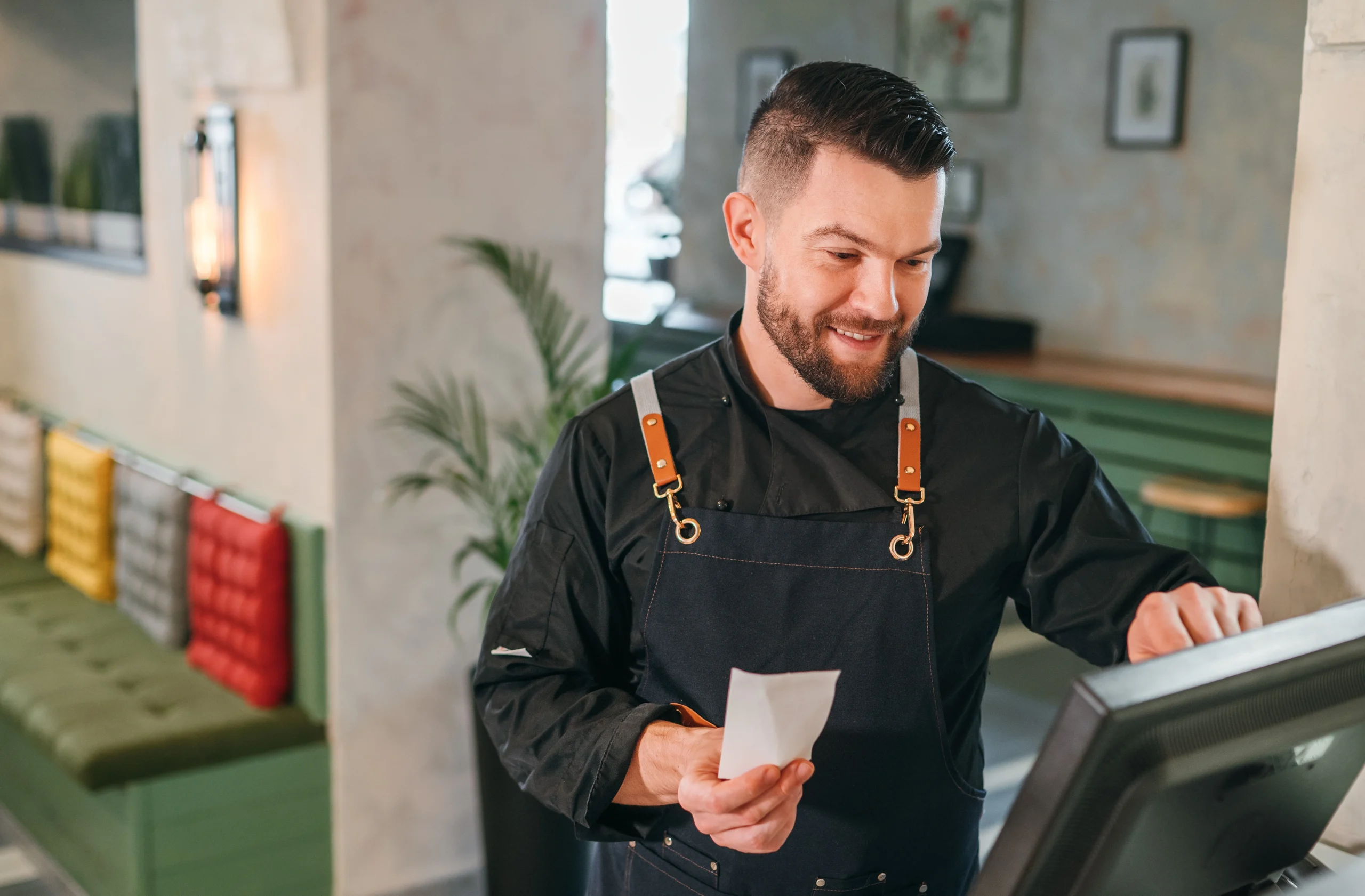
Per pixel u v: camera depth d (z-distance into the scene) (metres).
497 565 3.09
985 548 1.34
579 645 1.43
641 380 1.46
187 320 3.58
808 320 1.25
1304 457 1.33
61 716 3.02
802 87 1.25
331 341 2.91
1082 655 1.34
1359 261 1.26
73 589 4.10
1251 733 0.86
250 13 2.96
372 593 3.05
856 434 1.39
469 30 2.99
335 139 2.85
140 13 3.62
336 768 3.09
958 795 1.38
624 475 1.41
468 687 3.22
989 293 5.89
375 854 3.16
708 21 6.89
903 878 1.39
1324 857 1.27
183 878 2.95
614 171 7.48
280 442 3.17
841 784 1.35
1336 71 1.27
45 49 4.22
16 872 3.45
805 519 1.36
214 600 3.27
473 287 3.10
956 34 5.87
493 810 2.93
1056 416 4.94
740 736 1.06
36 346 4.65
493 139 3.07
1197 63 5.00
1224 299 5.00
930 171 1.20
